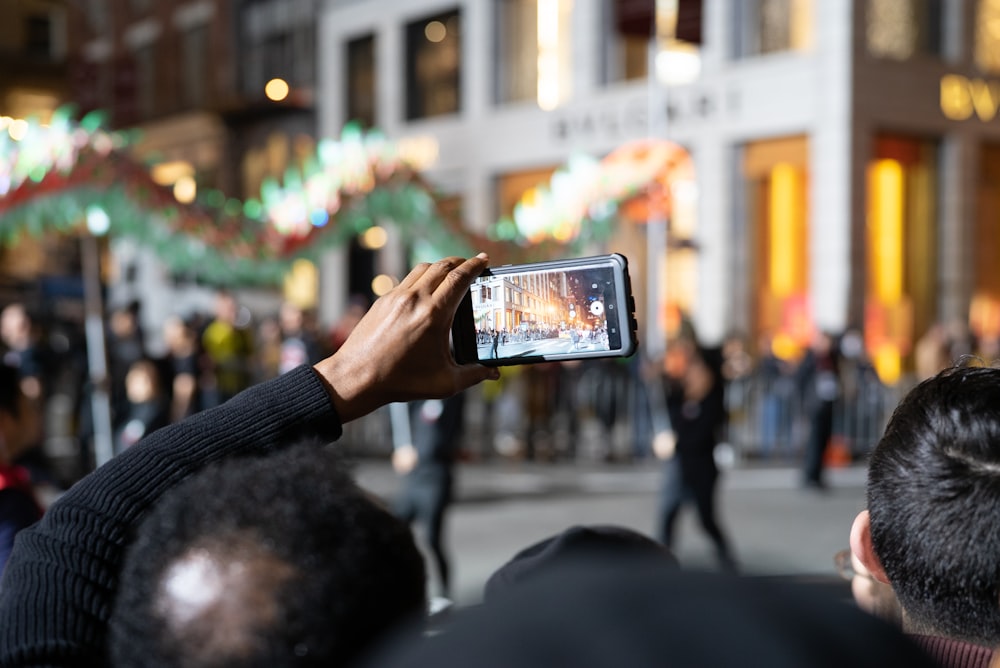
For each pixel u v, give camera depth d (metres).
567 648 0.61
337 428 1.53
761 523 10.63
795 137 21.70
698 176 22.88
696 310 22.78
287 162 32.81
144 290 23.62
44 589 1.33
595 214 11.52
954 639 1.37
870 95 20.94
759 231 22.31
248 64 34.47
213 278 9.82
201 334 16.41
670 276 23.19
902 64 21.41
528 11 26.38
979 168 22.58
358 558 0.99
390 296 1.59
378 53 29.84
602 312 1.76
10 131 7.79
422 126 28.55
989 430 1.37
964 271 22.20
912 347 21.64
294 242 9.63
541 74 26.06
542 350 1.75
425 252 11.38
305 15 32.31
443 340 1.59
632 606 0.64
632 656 0.60
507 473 14.66
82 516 1.39
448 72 28.39
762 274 22.22
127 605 1.01
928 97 21.78
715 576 0.67
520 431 16.06
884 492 1.43
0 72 41.03
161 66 37.81
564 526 10.68
